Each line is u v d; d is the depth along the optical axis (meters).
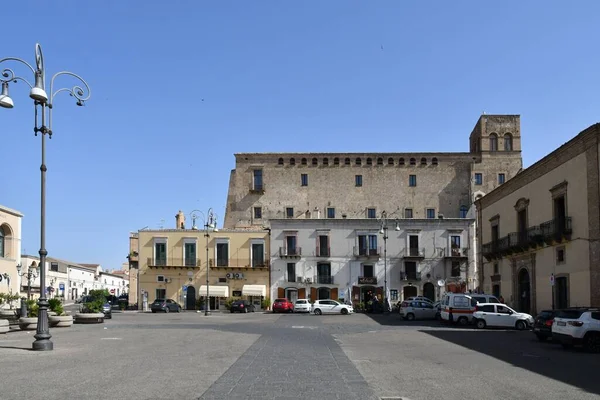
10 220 51.53
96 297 37.34
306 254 65.31
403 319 43.03
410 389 11.59
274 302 59.03
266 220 74.25
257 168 75.31
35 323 28.14
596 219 30.81
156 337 24.05
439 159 74.69
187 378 12.42
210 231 65.75
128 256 75.50
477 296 37.09
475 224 66.00
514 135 74.06
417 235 65.12
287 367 14.38
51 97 18.81
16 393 10.59
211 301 65.56
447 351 19.73
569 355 19.31
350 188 74.56
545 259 37.34
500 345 22.58
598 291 30.48
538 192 38.50
